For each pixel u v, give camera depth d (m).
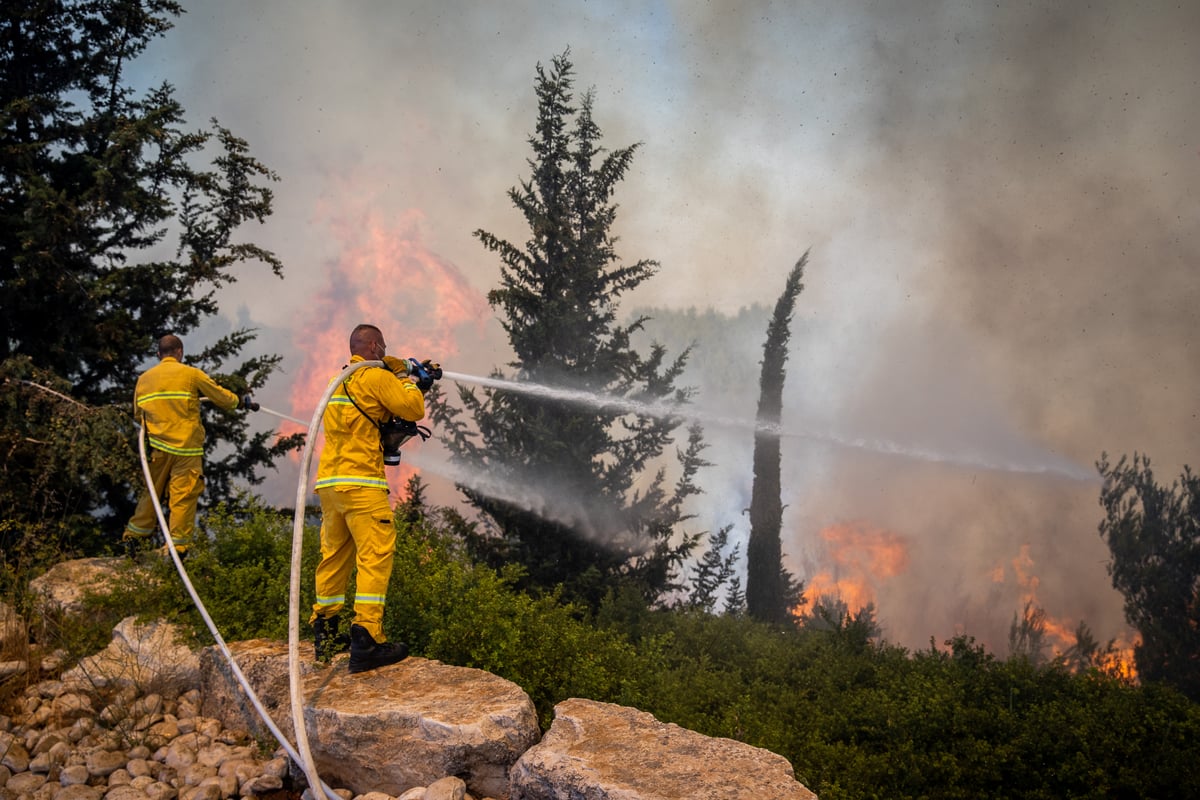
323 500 4.48
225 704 4.77
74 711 4.82
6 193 9.34
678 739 3.56
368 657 4.37
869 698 8.06
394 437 4.55
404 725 3.79
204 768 4.25
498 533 14.80
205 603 5.55
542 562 13.69
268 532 6.31
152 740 4.58
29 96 9.39
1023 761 7.05
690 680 7.43
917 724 7.50
